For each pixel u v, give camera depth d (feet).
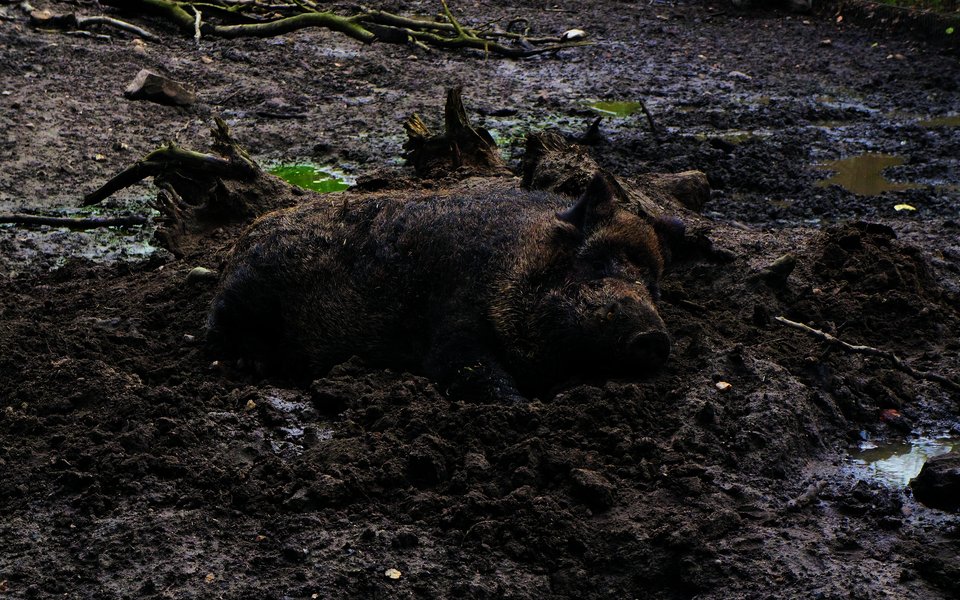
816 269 24.25
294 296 20.98
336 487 16.37
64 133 39.47
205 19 56.65
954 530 15.71
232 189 27.73
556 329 18.57
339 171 37.19
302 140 40.55
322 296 20.67
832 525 16.02
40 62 47.24
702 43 57.16
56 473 17.16
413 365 20.27
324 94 46.85
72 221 31.71
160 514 16.15
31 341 21.24
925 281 24.39
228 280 21.56
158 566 15.08
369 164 37.78
